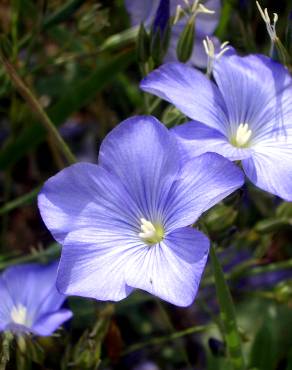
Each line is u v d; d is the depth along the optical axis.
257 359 0.20
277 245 0.24
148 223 0.16
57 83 0.26
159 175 0.16
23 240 0.25
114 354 0.20
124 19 0.24
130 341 0.24
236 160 0.17
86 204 0.16
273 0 0.24
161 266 0.16
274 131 0.18
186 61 0.19
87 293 0.16
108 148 0.16
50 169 0.26
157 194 0.16
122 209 0.17
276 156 0.17
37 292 0.19
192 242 0.15
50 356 0.18
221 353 0.20
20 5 0.24
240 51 0.23
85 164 0.16
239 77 0.18
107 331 0.19
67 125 0.27
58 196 0.16
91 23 0.22
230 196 0.18
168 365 0.24
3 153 0.23
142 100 0.24
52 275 0.19
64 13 0.22
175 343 0.23
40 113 0.19
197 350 0.23
